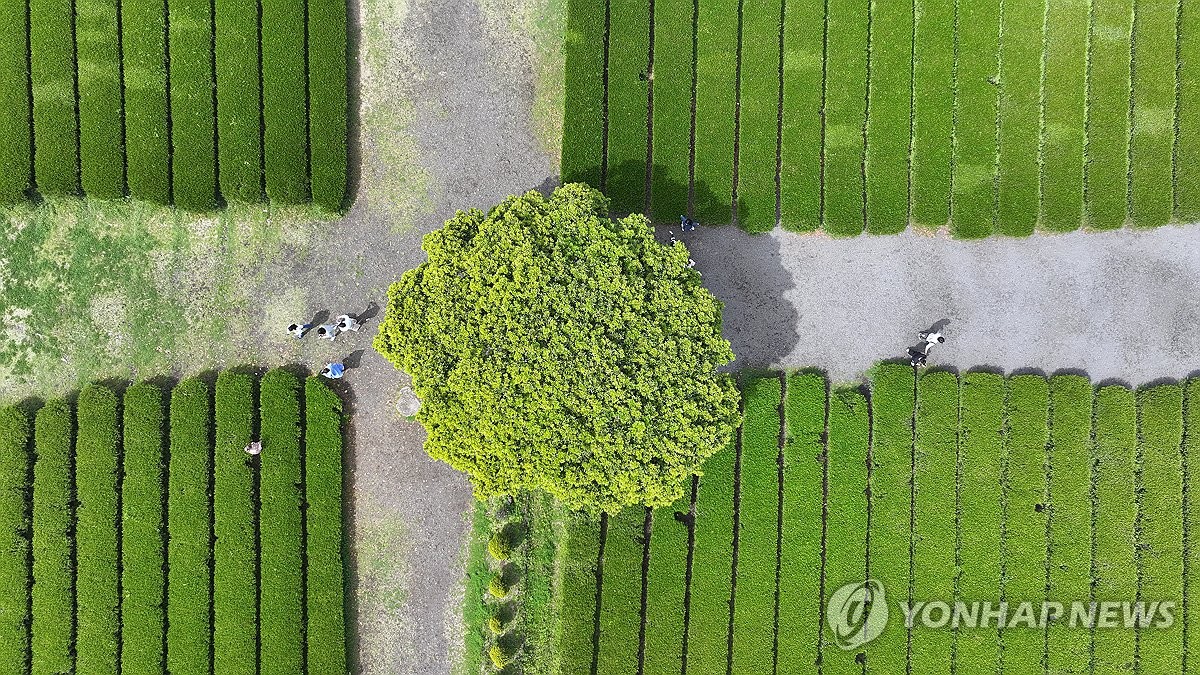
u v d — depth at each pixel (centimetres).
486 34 2177
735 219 2186
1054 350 2169
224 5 2077
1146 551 2141
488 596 2125
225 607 2014
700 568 2092
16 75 2045
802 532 2112
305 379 2091
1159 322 2178
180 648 2005
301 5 2092
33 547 2006
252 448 2033
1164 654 2120
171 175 2091
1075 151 2183
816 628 2103
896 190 2183
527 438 1752
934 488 2133
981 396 2145
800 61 2177
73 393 2097
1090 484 2148
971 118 2181
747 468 2122
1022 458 2142
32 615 2000
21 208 2095
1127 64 2180
